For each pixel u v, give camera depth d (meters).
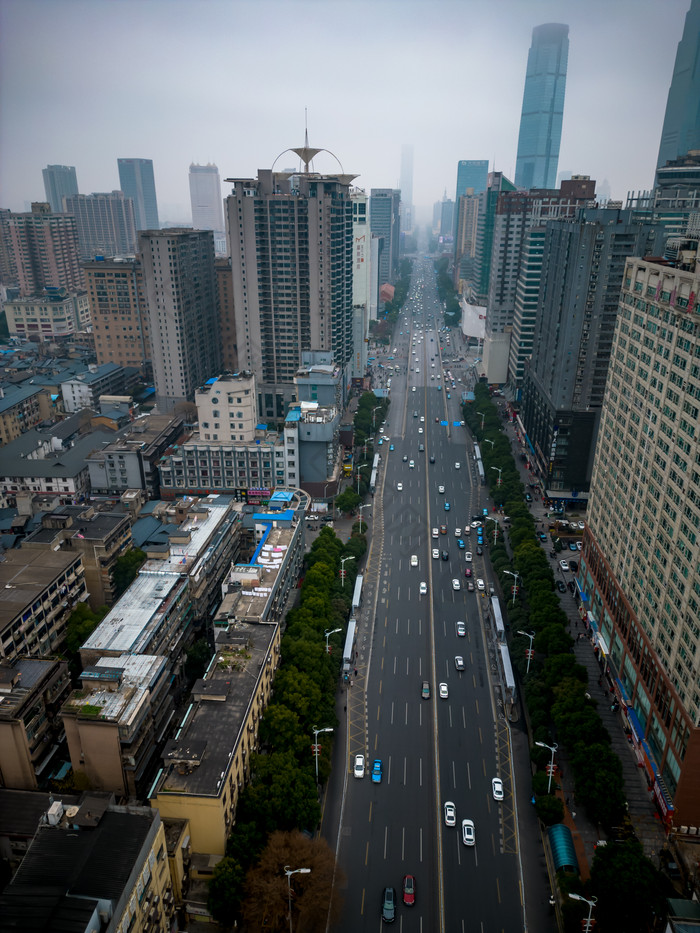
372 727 123.44
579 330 192.75
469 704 129.75
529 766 115.81
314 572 149.88
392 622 154.88
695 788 99.06
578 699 115.75
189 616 134.50
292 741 105.31
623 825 100.81
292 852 87.06
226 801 88.69
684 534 104.56
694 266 114.06
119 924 66.75
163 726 108.75
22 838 89.81
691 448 103.62
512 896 93.56
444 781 112.25
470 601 163.88
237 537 168.38
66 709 94.81
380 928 88.75
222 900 83.31
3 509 184.88
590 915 81.56
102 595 144.38
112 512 158.62
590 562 157.62
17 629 116.31
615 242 182.25
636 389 131.12
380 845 100.81
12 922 63.06
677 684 103.56
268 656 113.50
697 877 92.56
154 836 75.88
